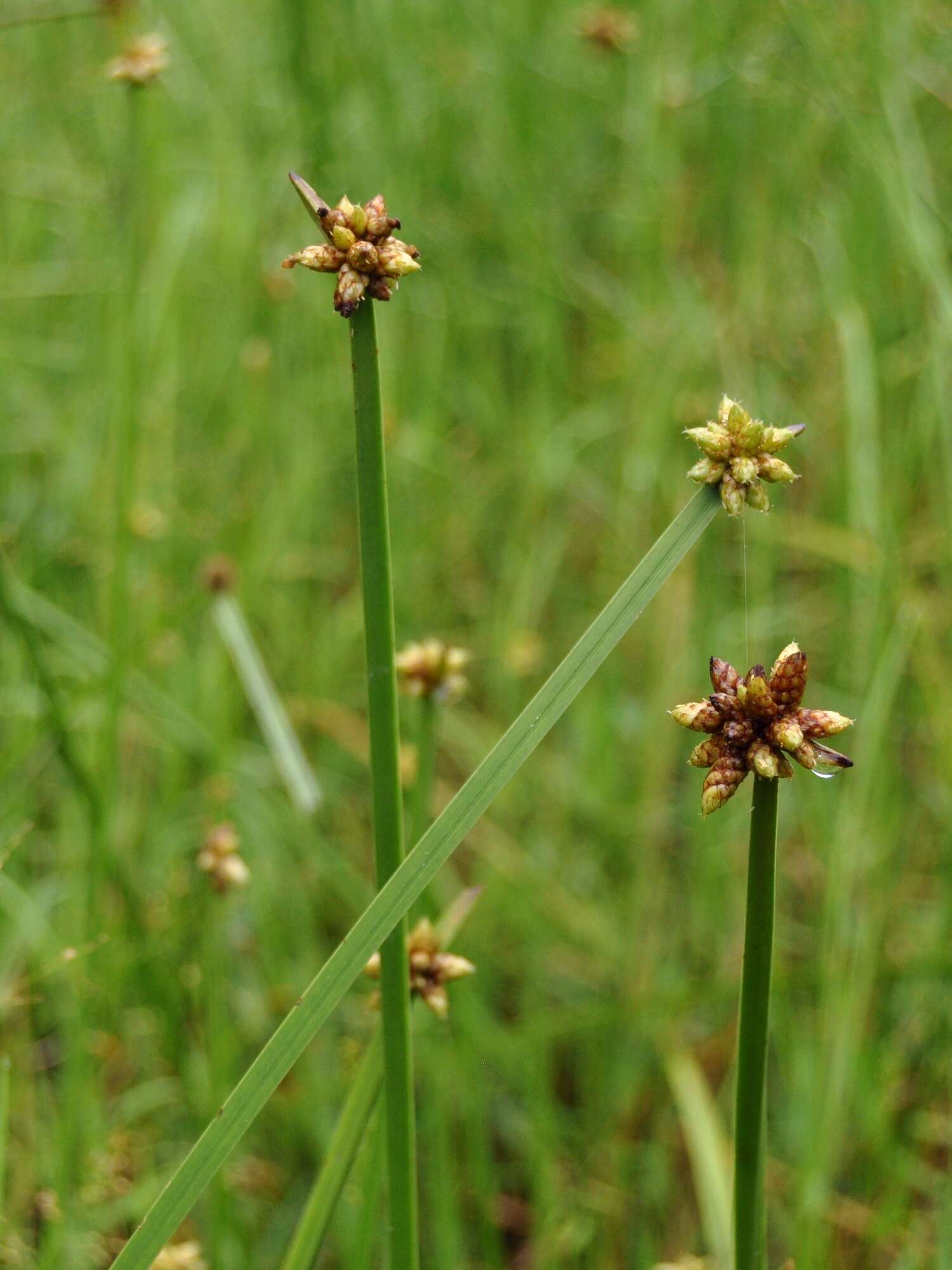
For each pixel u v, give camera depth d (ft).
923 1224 1.72
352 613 2.58
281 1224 1.75
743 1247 1.00
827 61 2.10
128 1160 1.58
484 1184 1.65
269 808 2.06
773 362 2.65
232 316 2.86
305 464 2.62
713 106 3.00
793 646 0.90
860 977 1.70
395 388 2.81
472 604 2.71
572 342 3.14
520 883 2.12
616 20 2.80
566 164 3.23
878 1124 1.69
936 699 1.98
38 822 2.22
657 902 2.15
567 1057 2.10
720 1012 2.08
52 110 3.26
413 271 0.91
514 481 2.82
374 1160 1.25
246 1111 0.93
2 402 2.76
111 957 1.73
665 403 2.48
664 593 2.29
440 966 1.05
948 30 2.55
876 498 1.98
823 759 0.88
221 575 1.68
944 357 1.94
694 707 0.90
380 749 0.97
